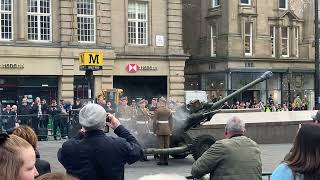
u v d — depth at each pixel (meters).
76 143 5.09
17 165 2.88
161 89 40.38
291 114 24.52
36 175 3.21
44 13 35.88
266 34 45.94
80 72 36.44
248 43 45.25
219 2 45.59
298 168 3.87
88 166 5.00
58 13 36.22
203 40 47.06
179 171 14.53
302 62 47.38
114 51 37.91
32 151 2.98
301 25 48.16
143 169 15.00
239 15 44.50
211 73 45.53
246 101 43.50
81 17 37.38
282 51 47.06
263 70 44.91
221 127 22.34
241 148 5.98
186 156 17.97
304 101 45.25
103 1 38.03
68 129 23.67
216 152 5.95
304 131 3.94
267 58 45.31
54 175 2.52
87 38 37.56
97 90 37.03
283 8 47.38
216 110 16.48
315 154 3.88
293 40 47.41
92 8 37.75
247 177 5.89
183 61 40.66
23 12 34.97
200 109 16.11
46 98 35.56
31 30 35.50
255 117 23.69
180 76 40.44
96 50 37.09
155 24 40.22
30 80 34.97
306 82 47.41
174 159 17.42
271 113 24.02
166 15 40.66
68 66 35.88
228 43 43.88
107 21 38.19
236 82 43.78
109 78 37.56
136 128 16.31
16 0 34.84
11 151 2.90
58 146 21.17
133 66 38.84
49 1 36.03
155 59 39.66
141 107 16.89
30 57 34.81
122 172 5.16
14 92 34.47
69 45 36.06
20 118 23.73
